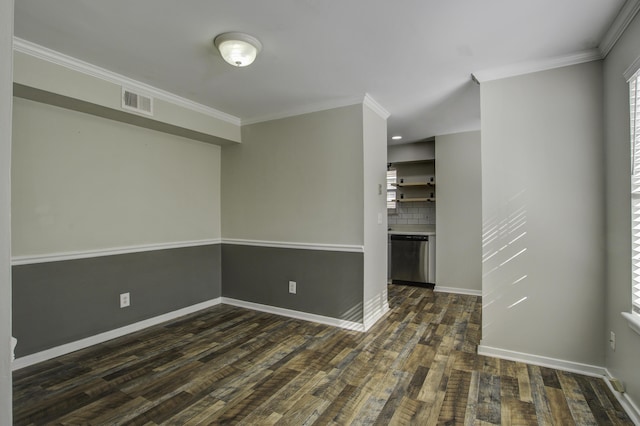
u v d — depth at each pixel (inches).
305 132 145.6
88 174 117.0
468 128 184.1
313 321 142.3
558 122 99.1
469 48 93.4
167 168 144.7
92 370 98.3
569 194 97.8
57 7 74.4
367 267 135.7
